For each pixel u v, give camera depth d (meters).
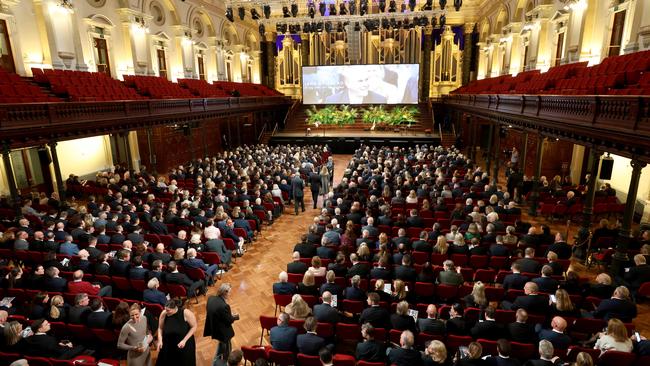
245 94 27.14
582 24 13.75
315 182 14.17
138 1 18.61
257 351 5.19
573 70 12.73
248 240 10.56
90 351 5.50
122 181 14.36
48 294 6.45
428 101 30.14
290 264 7.42
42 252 8.05
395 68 29.22
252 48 32.72
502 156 22.00
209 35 25.98
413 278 6.88
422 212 10.73
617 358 4.53
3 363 4.72
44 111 10.49
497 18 24.00
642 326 6.72
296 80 33.81
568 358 4.86
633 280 7.16
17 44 13.05
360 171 15.52
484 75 27.77
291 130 29.28
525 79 16.81
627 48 11.40
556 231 11.41
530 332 5.05
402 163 16.77
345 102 30.39
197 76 24.30
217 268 8.70
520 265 6.77
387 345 5.40
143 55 19.17
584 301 6.12
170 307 4.77
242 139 28.56
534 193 12.55
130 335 4.77
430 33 30.17
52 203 11.82
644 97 6.92
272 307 7.63
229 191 12.75
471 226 8.59
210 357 6.14
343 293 6.48
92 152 17.42
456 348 5.19
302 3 28.27
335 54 32.44
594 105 8.51
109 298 6.30
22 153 14.84
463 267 7.84
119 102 13.48
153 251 8.41
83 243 8.64
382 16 25.09
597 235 9.23
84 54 15.91
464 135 26.30
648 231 9.05
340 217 9.91
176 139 21.20
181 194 12.36
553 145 16.27
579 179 15.30
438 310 6.17
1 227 9.86
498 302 7.13
